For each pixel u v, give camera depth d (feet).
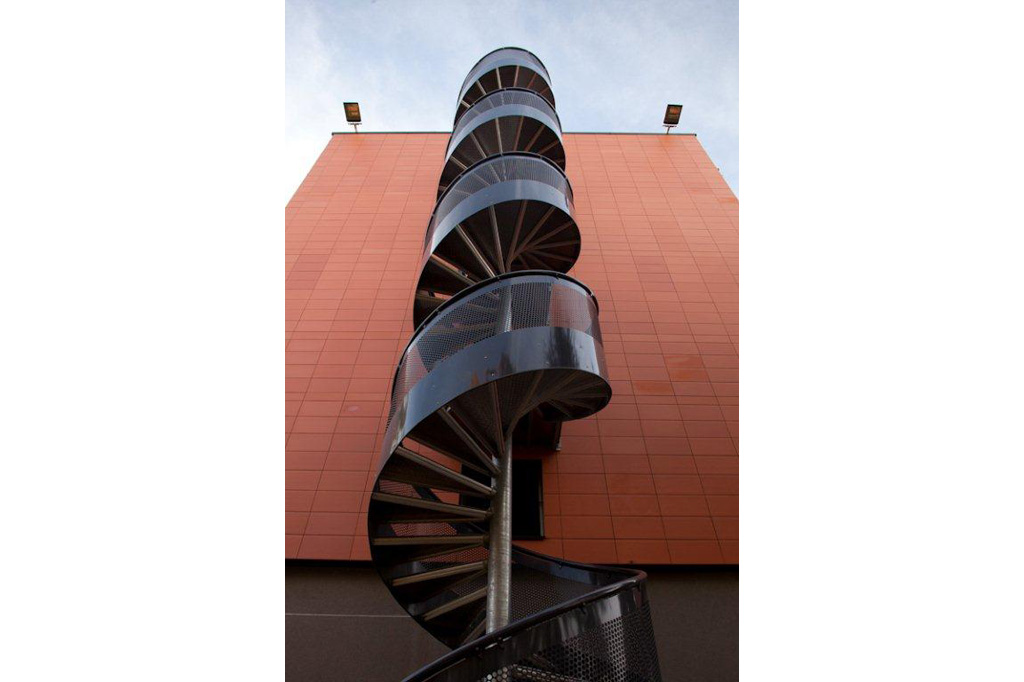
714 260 34.94
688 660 19.07
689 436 25.48
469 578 18.53
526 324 16.48
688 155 45.55
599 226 37.32
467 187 25.59
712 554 21.71
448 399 15.40
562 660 11.37
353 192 40.75
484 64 42.78
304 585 20.77
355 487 23.39
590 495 23.32
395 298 32.27
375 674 18.56
